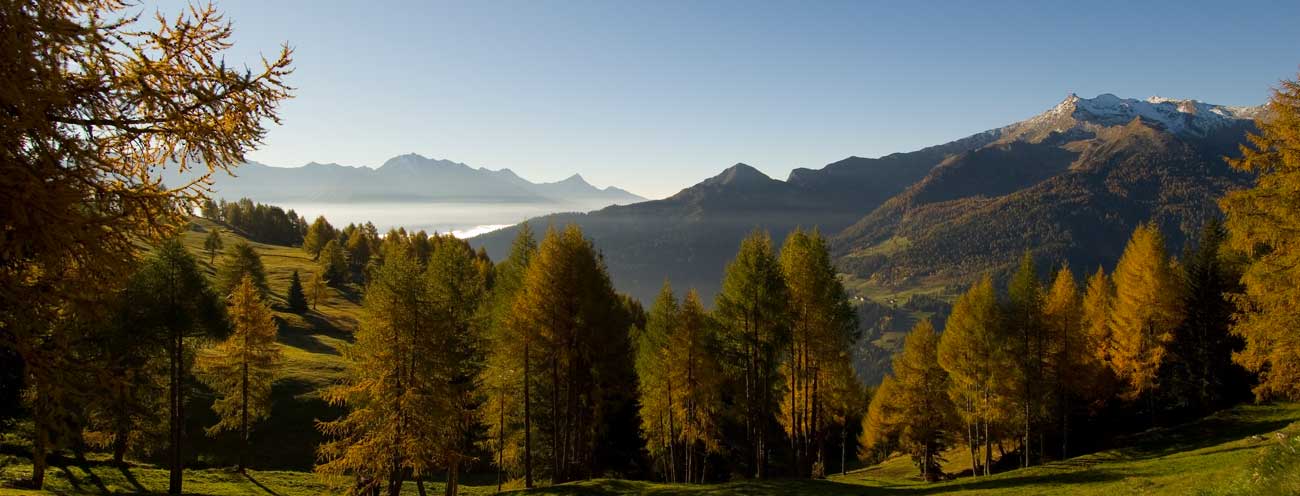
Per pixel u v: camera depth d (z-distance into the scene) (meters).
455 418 26.52
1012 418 38.38
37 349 8.18
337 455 26.39
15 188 6.97
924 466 46.78
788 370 33.47
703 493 26.45
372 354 25.05
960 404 39.72
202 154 8.84
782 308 30.28
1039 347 35.84
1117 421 46.50
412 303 25.02
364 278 121.25
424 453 25.12
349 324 86.88
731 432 49.25
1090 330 46.25
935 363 45.12
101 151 8.13
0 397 17.41
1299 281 20.22
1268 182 20.58
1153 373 40.53
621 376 37.84
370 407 24.81
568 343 29.84
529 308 28.97
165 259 28.03
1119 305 42.53
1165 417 44.94
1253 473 11.52
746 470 46.62
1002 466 45.97
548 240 29.42
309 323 79.75
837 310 32.06
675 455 37.22
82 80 7.77
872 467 61.84
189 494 29.78
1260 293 21.98
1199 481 15.70
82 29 7.26
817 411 38.69
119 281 8.47
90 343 22.84
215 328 30.08
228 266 76.19
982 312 36.31
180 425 29.50
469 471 46.72
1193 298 44.22
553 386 31.45
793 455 32.88
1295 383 24.98
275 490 34.41
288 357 58.72
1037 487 25.16
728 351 32.25
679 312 33.31
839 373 34.53
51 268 7.66
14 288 7.73
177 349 29.41
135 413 28.83
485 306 35.44
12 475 28.20
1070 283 44.25
